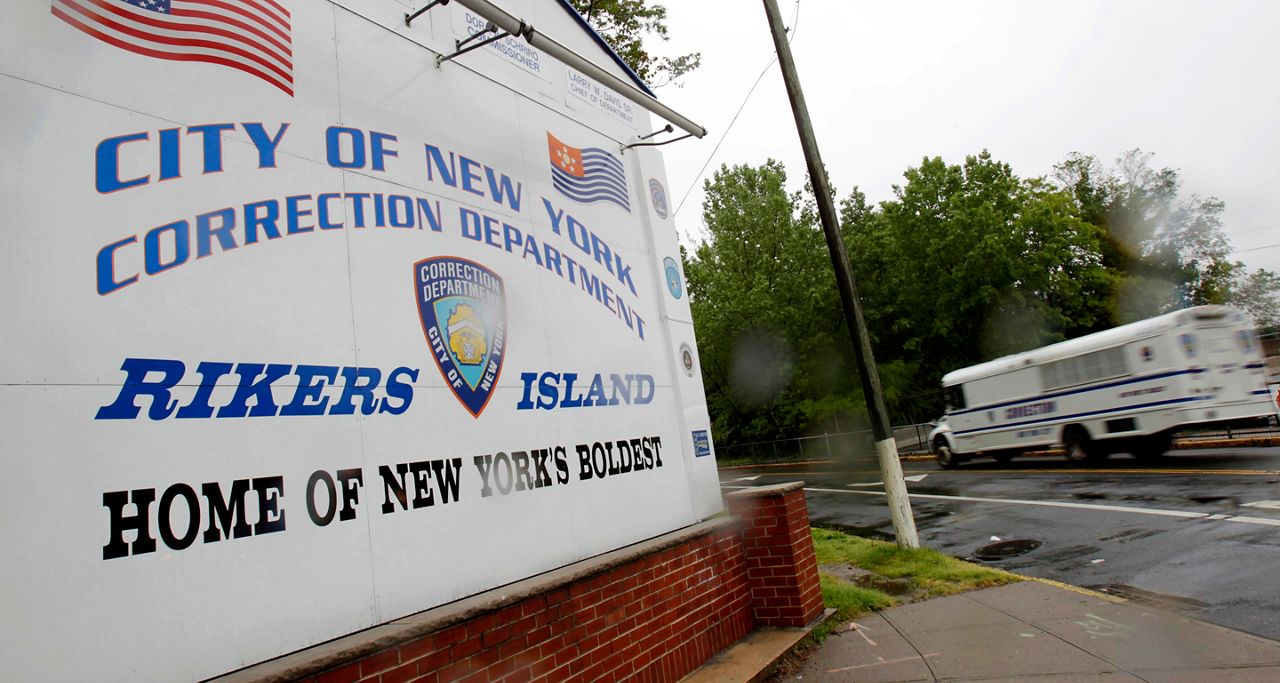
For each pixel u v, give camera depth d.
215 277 3.18
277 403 3.24
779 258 32.38
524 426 4.50
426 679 3.17
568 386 4.99
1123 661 4.54
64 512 2.55
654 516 5.45
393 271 3.95
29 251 2.67
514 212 4.99
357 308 3.71
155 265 3.00
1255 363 14.48
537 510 4.39
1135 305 35.88
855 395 31.72
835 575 7.87
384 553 3.47
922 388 32.00
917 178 31.61
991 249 28.34
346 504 3.38
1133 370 14.95
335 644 3.06
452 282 4.30
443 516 3.80
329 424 3.41
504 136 5.11
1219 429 18.59
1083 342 16.28
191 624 2.77
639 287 6.19
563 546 4.51
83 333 2.74
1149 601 6.00
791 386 34.16
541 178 5.37
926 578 7.26
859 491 17.05
